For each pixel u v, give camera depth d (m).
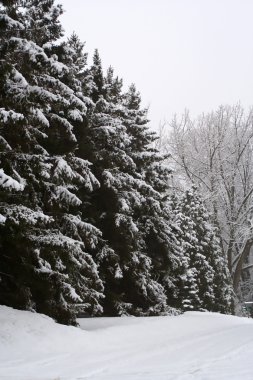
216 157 54.34
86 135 18.22
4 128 12.55
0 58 12.65
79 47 21.62
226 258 50.41
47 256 13.75
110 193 19.55
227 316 24.25
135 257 20.66
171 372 7.64
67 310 14.25
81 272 16.84
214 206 50.06
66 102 13.55
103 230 20.19
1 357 9.63
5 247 13.62
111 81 24.50
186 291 29.19
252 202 53.03
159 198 23.80
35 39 15.21
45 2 15.73
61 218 15.16
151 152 23.94
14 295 13.75
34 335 11.49
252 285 57.69
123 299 22.34
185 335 15.30
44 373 8.12
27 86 12.38
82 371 8.27
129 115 24.84
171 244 24.62
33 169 13.05
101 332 13.87
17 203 13.13
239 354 9.44
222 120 55.41
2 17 12.17
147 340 13.98
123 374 7.67
